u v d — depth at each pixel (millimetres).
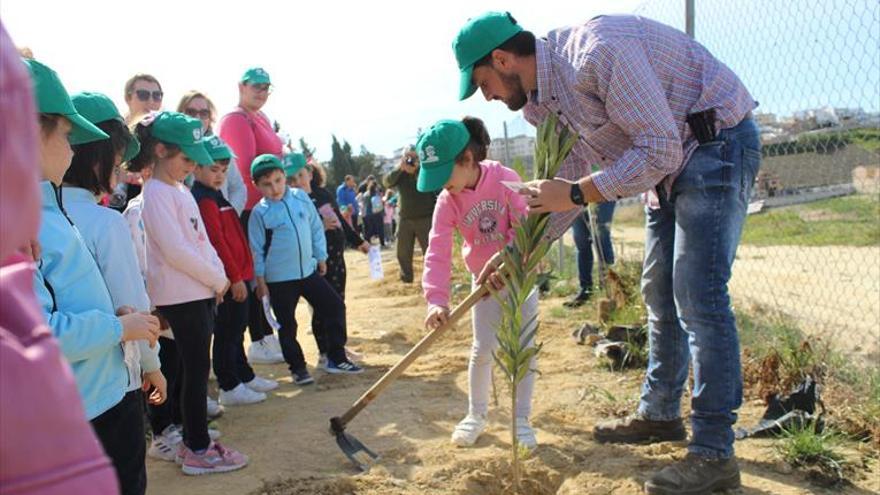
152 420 4059
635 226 18062
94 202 2611
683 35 3162
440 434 4109
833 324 6438
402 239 9828
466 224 3891
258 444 4113
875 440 3539
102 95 2734
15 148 877
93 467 990
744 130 3109
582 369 5164
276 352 6301
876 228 13047
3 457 915
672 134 2910
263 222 5375
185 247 3656
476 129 3828
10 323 988
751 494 3143
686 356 3689
